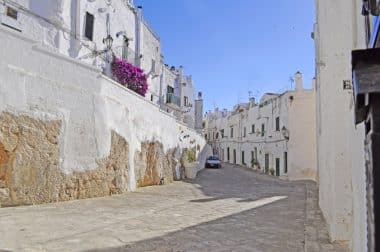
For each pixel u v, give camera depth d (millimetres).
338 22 6852
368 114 1341
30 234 6863
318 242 6777
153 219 9234
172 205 12094
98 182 13562
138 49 28031
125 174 15789
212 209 11469
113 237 7020
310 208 11883
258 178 29594
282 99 32969
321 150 11023
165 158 22234
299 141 30797
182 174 26203
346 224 6648
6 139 10000
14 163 10180
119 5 24734
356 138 4043
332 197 6879
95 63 21484
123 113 16109
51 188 11344
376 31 2227
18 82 10523
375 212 1238
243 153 47844
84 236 6953
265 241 7176
